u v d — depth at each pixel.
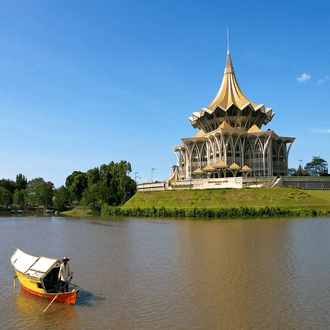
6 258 34.44
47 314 18.20
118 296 20.88
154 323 16.66
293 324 16.25
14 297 21.23
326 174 130.25
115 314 17.97
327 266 27.61
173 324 16.50
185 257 32.31
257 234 46.50
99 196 122.38
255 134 120.19
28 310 18.89
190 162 130.75
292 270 26.39
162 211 86.31
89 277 25.53
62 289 20.50
